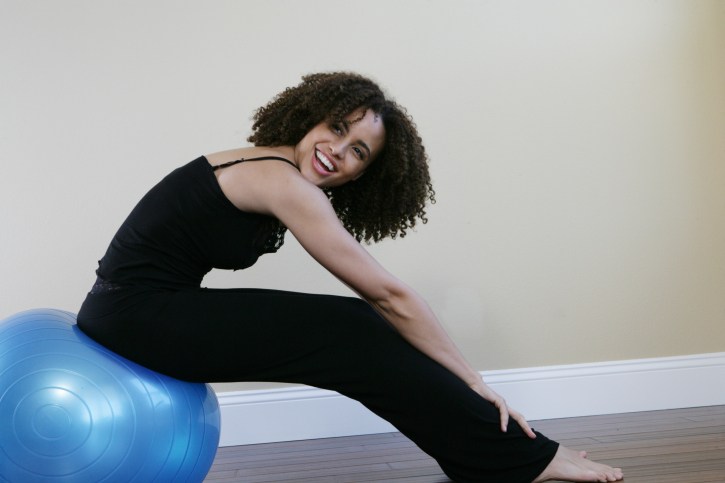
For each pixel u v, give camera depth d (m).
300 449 2.38
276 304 1.52
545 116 2.73
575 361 2.71
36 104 2.54
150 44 2.58
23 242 2.52
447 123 2.69
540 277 2.71
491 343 2.68
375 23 2.67
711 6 2.82
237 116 2.60
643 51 2.79
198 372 1.49
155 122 2.58
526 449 1.53
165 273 1.52
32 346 1.42
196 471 1.51
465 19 2.71
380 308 1.52
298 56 2.63
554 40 2.75
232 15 2.62
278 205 1.48
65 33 2.56
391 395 1.50
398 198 1.74
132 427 1.39
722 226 2.79
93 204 2.55
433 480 1.79
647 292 2.76
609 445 2.07
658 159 2.78
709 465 1.73
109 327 1.47
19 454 1.34
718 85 2.81
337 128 1.58
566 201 2.73
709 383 2.74
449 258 2.67
